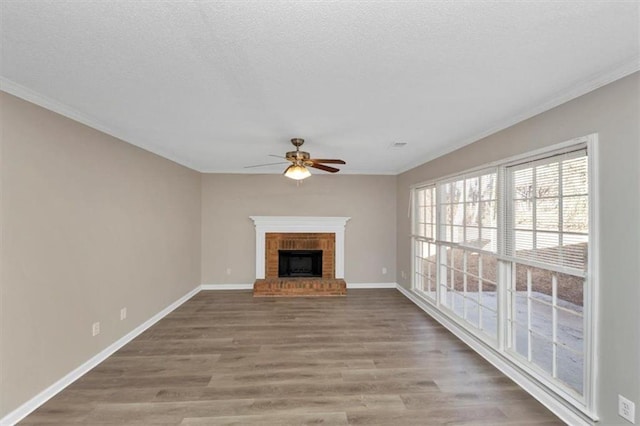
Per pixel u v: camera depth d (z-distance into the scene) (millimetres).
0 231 2084
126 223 3502
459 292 3902
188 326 4023
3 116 2088
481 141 3289
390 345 3457
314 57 1709
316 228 5980
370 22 1387
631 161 1774
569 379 2395
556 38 1525
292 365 2992
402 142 3695
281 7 1282
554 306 2414
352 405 2377
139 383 2670
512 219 2830
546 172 2436
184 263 5125
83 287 2826
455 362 3066
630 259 1789
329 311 4656
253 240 6016
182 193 5039
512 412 2303
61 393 2516
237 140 3600
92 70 1883
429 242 4648
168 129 3154
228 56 1698
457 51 1648
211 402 2406
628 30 1456
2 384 2092
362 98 2312
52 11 1306
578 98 2113
